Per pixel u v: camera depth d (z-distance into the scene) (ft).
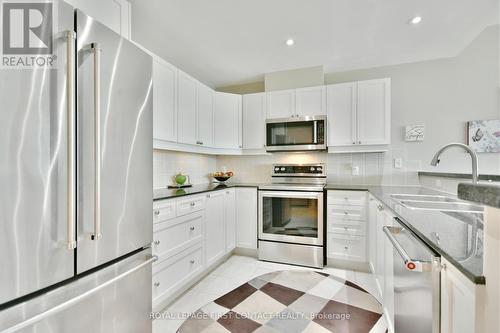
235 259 9.76
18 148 2.65
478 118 8.91
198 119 9.12
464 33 7.66
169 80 7.62
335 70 10.52
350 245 8.66
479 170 8.75
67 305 3.02
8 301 2.56
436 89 9.40
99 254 3.54
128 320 4.12
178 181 9.12
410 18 6.88
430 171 9.20
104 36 3.64
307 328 5.54
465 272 2.14
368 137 9.18
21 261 2.67
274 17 6.82
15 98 2.65
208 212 8.27
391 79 9.94
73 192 3.07
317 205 8.90
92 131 3.42
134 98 4.21
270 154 11.36
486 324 1.97
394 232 4.47
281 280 7.91
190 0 6.08
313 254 8.91
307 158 10.88
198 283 7.73
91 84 3.41
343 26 7.26
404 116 9.75
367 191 8.42
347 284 7.60
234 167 12.05
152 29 7.42
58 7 3.05
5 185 2.55
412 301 3.53
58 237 2.99
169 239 6.40
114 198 3.80
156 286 5.93
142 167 4.40
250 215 9.86
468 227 3.45
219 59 9.46
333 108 9.61
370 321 5.77
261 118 10.65
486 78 8.82
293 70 10.40
